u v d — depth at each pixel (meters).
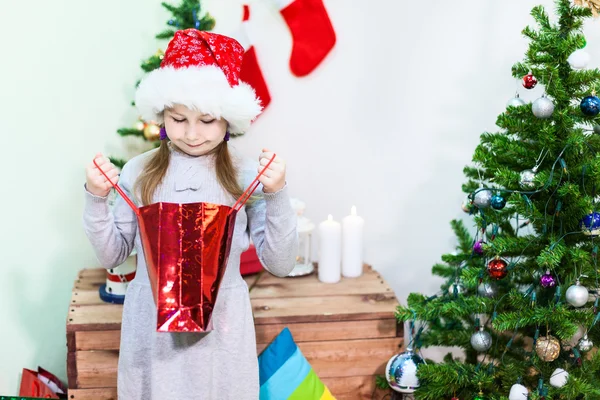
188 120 1.22
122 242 1.31
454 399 1.49
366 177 1.98
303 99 1.91
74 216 1.90
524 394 1.39
